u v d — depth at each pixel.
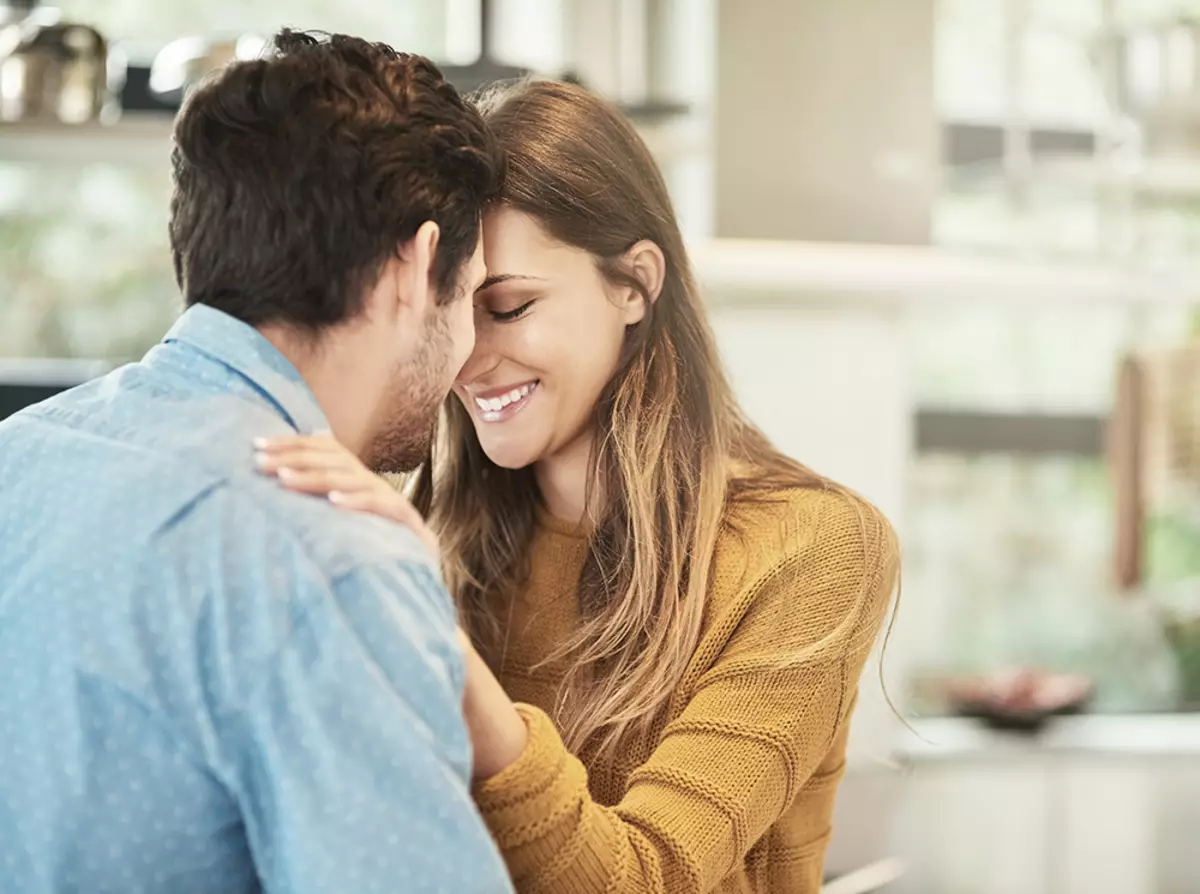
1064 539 3.05
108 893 0.86
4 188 2.65
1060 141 3.03
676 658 1.34
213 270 0.98
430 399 1.06
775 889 1.42
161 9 2.71
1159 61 2.46
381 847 0.84
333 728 0.84
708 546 1.38
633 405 1.40
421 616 0.90
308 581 0.86
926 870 2.79
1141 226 3.02
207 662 0.85
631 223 1.38
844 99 2.60
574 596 1.46
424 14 2.83
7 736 0.88
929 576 3.00
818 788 1.43
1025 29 3.02
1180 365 2.86
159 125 2.15
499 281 1.32
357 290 0.98
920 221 2.64
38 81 2.16
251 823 0.86
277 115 0.97
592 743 1.38
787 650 1.29
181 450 0.91
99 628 0.86
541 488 1.51
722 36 2.54
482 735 1.06
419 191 1.00
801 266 2.40
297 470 0.91
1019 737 2.83
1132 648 3.07
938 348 3.01
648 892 1.14
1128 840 2.88
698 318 1.46
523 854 1.08
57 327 2.68
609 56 2.80
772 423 2.67
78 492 0.91
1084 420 3.05
